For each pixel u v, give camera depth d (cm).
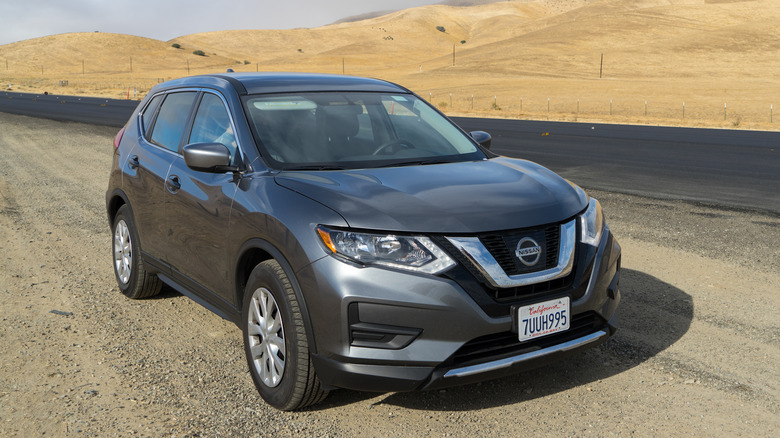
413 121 460
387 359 313
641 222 811
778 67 9875
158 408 359
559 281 338
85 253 699
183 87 504
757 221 809
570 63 11425
